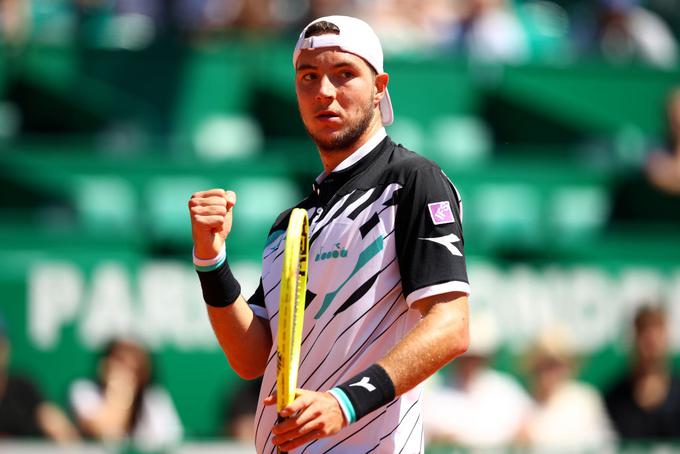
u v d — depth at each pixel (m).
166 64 34.38
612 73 36.06
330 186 11.24
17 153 31.33
